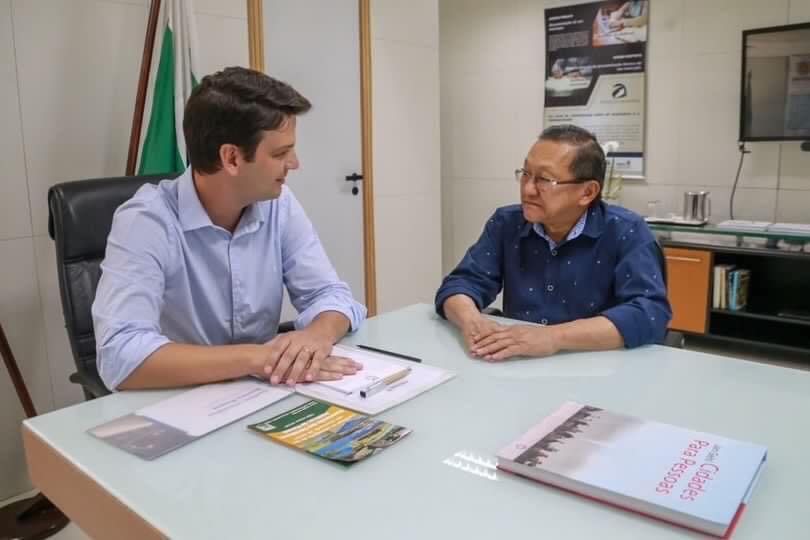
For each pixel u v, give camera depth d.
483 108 4.73
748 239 3.57
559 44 4.30
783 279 3.67
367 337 1.53
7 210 2.25
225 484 0.88
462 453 0.96
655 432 0.96
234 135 1.26
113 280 1.30
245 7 2.90
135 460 0.95
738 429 1.02
